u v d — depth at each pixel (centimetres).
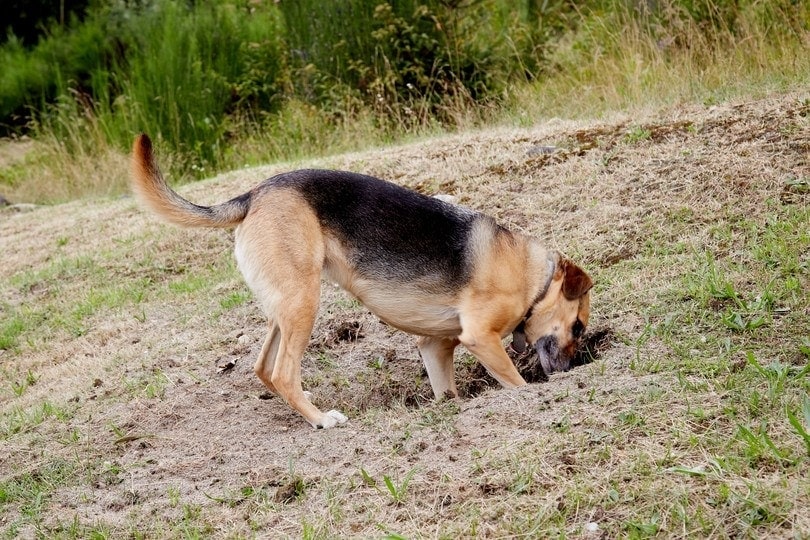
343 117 1297
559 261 572
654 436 415
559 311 563
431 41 1299
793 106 814
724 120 822
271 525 424
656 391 451
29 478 515
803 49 1035
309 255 534
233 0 1600
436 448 455
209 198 1031
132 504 473
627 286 602
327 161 1055
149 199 546
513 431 451
